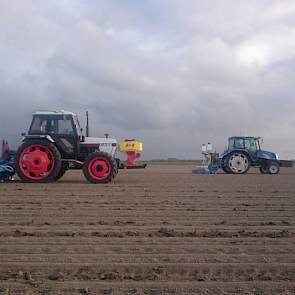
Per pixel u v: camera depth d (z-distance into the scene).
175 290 5.15
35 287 5.23
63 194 13.79
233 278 5.61
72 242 7.37
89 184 17.17
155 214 10.18
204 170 28.33
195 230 8.39
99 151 17.70
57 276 5.64
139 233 8.07
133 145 20.02
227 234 8.05
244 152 28.36
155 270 5.91
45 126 17.75
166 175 25.41
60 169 17.98
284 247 7.11
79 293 5.04
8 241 7.41
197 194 14.07
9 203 11.83
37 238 7.64
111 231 8.23
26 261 6.28
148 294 5.02
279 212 10.62
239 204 11.87
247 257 6.52
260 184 18.11
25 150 17.38
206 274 5.77
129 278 5.59
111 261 6.29
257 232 8.25
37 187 15.84
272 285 5.34
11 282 5.41
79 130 18.14
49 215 9.99
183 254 6.67
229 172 28.50
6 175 18.00
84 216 9.88
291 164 28.56
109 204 11.69
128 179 21.02
